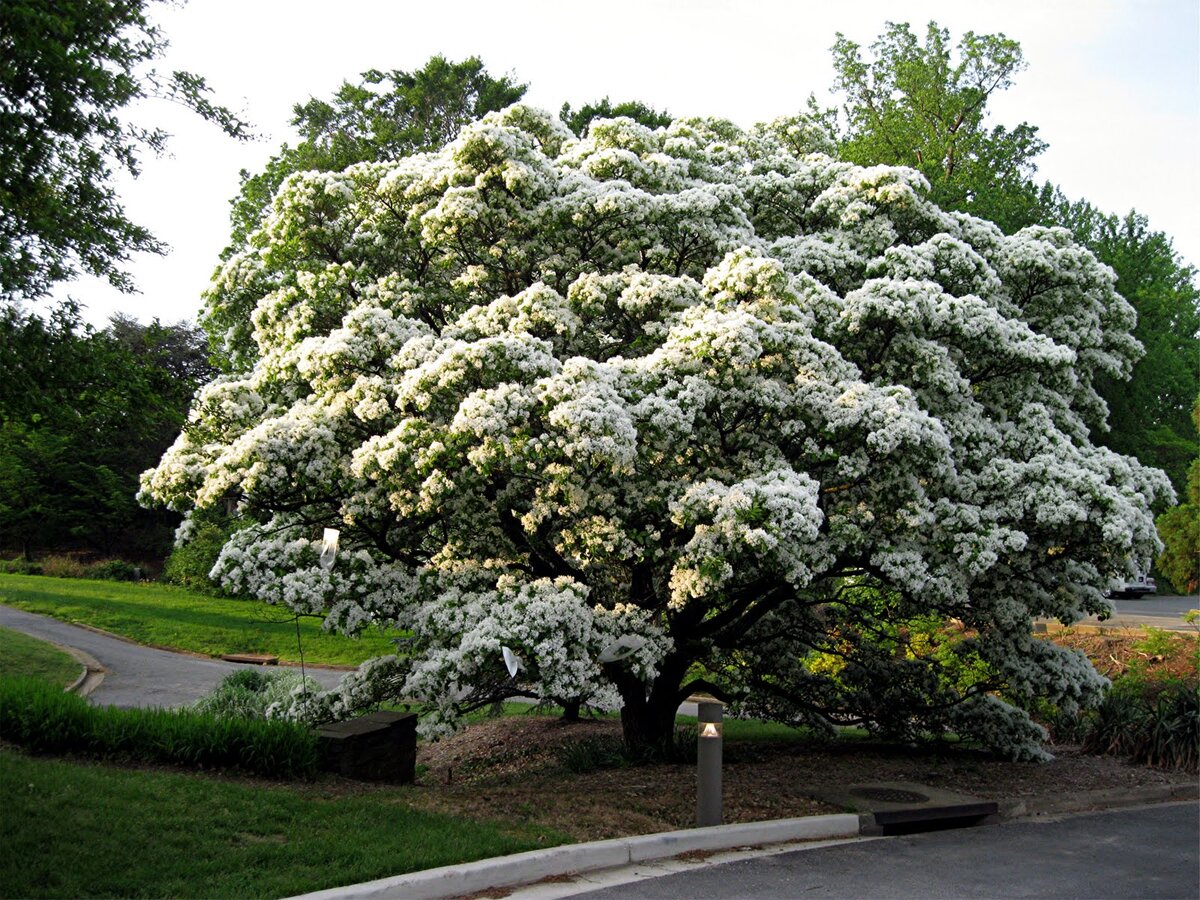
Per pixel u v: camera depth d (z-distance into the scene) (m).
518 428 9.48
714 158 15.20
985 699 13.87
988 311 11.55
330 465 10.41
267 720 9.45
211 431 11.67
